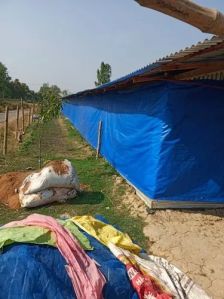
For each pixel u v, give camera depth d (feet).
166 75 23.97
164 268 15.84
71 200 27.50
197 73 21.89
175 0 2.91
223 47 14.78
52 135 75.56
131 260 14.37
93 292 11.86
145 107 28.22
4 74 264.52
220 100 25.27
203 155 25.43
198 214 24.98
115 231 16.49
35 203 25.84
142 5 2.92
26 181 27.12
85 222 16.21
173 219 23.99
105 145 44.65
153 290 13.15
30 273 11.55
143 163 27.76
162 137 24.79
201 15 3.01
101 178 34.55
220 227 23.09
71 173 27.35
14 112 177.58
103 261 13.56
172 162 24.99
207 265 18.11
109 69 175.73
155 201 25.18
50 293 11.43
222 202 26.04
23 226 13.64
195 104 24.90
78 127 86.58
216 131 25.45
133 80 25.70
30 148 53.67
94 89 47.32
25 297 11.15
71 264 12.30
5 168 37.86
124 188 30.89
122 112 36.14
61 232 13.30
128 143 32.50
